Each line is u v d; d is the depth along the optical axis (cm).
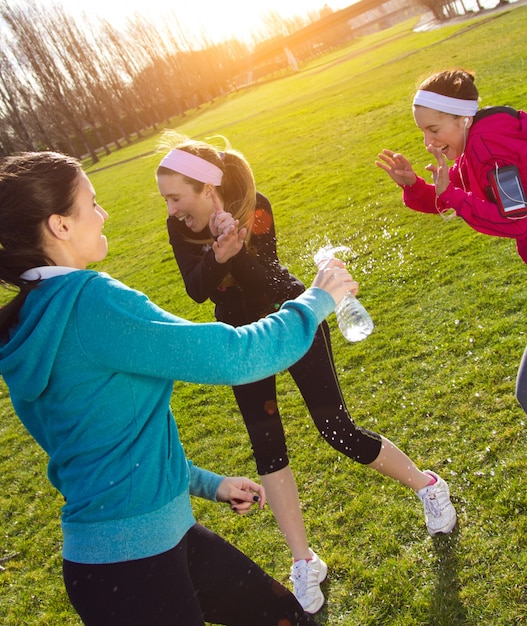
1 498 467
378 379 430
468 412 357
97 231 176
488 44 2005
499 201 251
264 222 278
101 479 161
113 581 159
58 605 327
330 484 344
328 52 8494
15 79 5184
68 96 5266
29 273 163
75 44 5656
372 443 272
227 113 4291
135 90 6806
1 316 161
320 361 267
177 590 163
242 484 211
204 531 180
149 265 1048
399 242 664
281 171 1388
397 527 295
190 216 268
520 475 296
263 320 170
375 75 2534
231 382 159
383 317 519
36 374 158
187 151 258
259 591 182
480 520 279
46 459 512
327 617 262
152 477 165
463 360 413
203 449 439
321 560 283
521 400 257
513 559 254
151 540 161
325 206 944
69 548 164
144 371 158
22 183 161
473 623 235
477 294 492
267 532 329
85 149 6412
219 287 274
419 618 245
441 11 4538
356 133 1470
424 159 965
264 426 273
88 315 157
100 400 160
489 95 1187
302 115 2259
